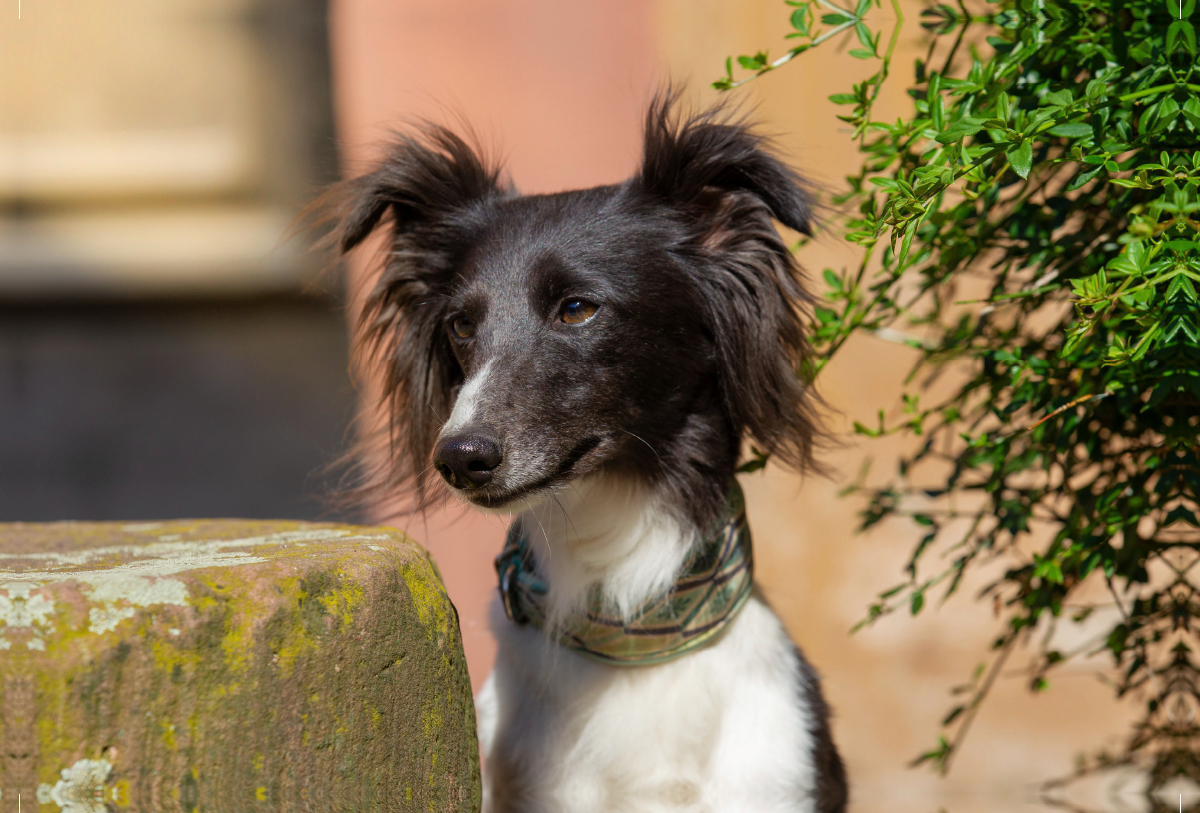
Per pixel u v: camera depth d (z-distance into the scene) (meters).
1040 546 4.52
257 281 8.08
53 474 7.88
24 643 1.58
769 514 4.75
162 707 1.65
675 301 2.88
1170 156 2.14
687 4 4.88
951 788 4.71
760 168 2.88
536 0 5.17
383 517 3.71
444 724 2.11
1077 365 2.34
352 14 5.20
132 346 8.28
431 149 3.23
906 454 4.60
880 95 4.46
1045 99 2.11
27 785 1.56
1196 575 4.18
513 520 3.06
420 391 3.19
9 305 8.13
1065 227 2.87
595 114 5.18
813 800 2.79
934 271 2.66
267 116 8.45
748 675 2.82
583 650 2.83
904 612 4.70
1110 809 4.07
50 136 8.48
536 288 2.80
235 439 8.07
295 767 1.79
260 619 1.75
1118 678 4.31
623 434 2.80
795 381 3.00
